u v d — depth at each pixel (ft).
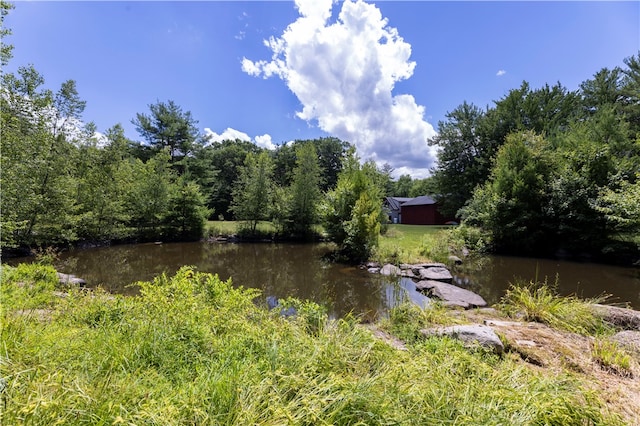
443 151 82.84
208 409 4.47
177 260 36.14
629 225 29.37
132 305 9.79
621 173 31.99
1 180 24.67
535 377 6.55
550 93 71.92
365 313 17.28
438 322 12.87
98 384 5.03
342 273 28.91
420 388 5.47
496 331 11.02
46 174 32.04
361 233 33.14
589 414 5.22
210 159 85.56
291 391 5.05
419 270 28.25
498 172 42.34
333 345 7.24
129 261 34.76
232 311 10.25
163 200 51.03
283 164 112.88
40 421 3.81
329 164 119.03
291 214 54.24
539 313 13.62
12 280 13.92
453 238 42.01
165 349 6.95
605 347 9.62
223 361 6.28
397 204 127.65
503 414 4.94
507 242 39.45
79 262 33.06
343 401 4.65
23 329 7.03
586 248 35.04
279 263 34.63
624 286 23.11
